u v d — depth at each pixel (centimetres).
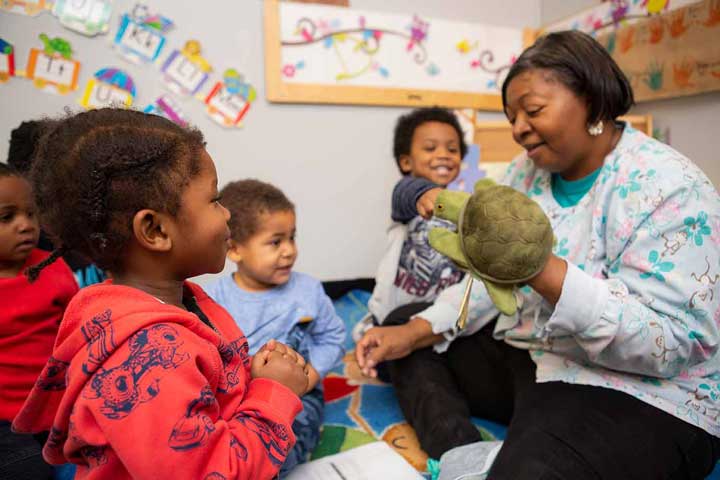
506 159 201
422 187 105
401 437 104
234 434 50
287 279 104
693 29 149
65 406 49
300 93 189
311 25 187
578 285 66
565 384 79
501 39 212
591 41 79
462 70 208
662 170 74
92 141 51
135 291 52
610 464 66
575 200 88
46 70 165
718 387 74
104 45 170
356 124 201
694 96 156
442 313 104
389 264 136
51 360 52
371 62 196
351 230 209
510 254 62
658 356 69
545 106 78
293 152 196
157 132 53
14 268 102
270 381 59
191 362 48
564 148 81
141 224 51
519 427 75
